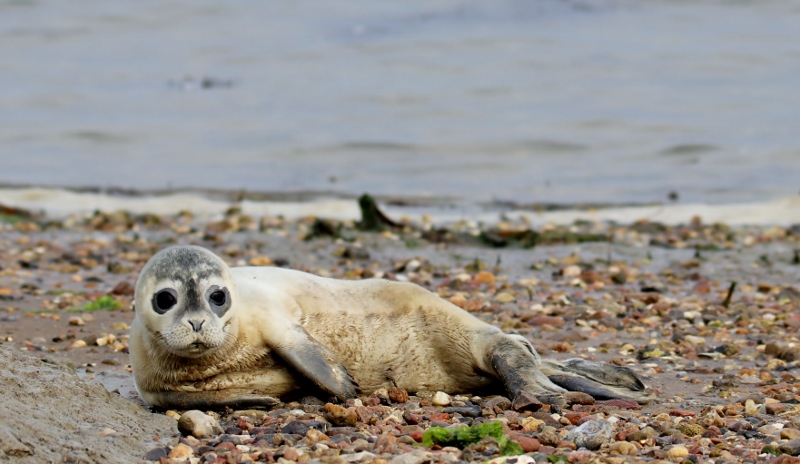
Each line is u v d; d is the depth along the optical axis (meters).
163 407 26.19
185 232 61.53
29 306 39.88
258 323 26.11
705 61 140.12
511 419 23.94
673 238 58.94
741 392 27.52
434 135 106.06
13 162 97.44
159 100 128.50
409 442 21.97
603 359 32.34
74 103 126.69
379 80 134.75
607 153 99.12
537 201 80.38
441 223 68.38
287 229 62.66
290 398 26.72
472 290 44.59
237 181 89.12
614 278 47.09
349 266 51.22
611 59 143.00
